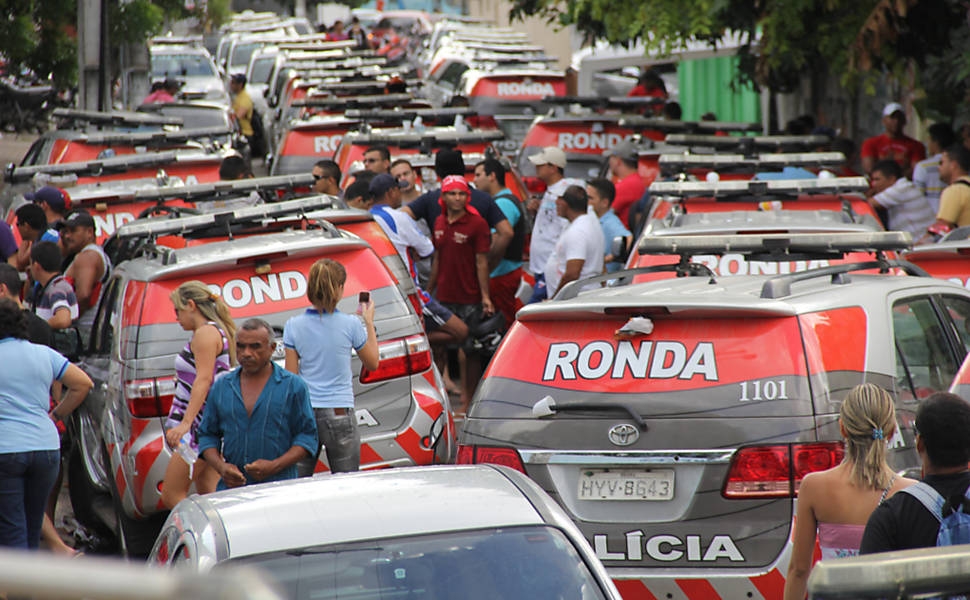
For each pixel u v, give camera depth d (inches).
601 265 1235.2
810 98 2672.2
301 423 706.8
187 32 5487.2
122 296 854.5
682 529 586.2
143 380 794.8
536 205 1568.7
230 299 825.5
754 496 578.2
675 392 597.0
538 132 1975.9
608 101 2142.0
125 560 819.4
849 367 601.0
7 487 743.7
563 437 608.4
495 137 1731.1
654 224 1072.8
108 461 830.5
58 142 1775.3
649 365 606.5
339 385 767.1
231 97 3639.3
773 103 2935.5
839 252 744.3
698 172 1402.6
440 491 489.1
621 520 593.3
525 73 2662.4
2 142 3240.7
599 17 1697.8
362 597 424.5
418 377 848.9
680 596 582.9
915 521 440.1
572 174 1969.7
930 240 1314.0
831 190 1074.1
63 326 998.4
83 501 964.6
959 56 1638.8
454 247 1283.2
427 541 447.2
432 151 1710.1
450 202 1259.8
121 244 1105.4
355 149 1738.4
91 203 1321.4
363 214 1085.1
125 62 3238.2
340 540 446.6
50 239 1208.2
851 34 1628.9
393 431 829.2
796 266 960.9
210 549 442.9
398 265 1085.1
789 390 584.4
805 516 518.0
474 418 634.2
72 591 160.1
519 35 4138.8
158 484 780.0
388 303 852.6
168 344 803.4
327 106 2122.3
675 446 590.2
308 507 474.6
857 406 504.7
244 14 5940.0
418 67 4441.4
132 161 1472.7
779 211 1074.1
